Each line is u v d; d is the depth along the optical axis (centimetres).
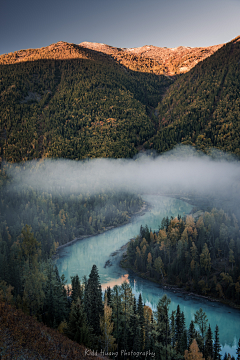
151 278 11388
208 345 5591
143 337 5650
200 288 10200
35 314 6062
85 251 15300
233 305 9169
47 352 3750
